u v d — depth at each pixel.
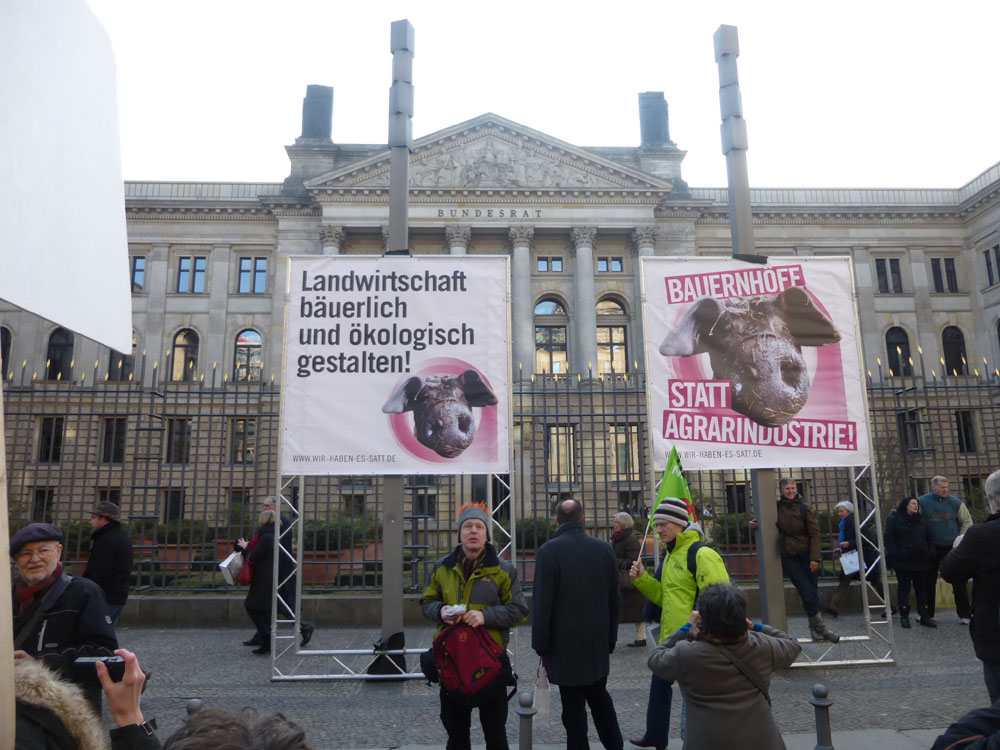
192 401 33.72
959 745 2.53
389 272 8.80
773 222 44.97
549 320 43.03
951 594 12.65
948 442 31.92
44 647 4.22
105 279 2.01
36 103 1.79
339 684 8.01
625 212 42.66
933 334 43.94
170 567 15.95
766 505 8.80
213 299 42.72
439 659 4.86
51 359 40.22
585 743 5.04
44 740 2.11
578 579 5.10
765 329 8.99
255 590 9.73
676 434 8.76
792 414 8.85
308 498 25.67
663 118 47.75
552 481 29.12
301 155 45.16
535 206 42.41
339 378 8.59
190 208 43.31
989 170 43.50
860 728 6.17
